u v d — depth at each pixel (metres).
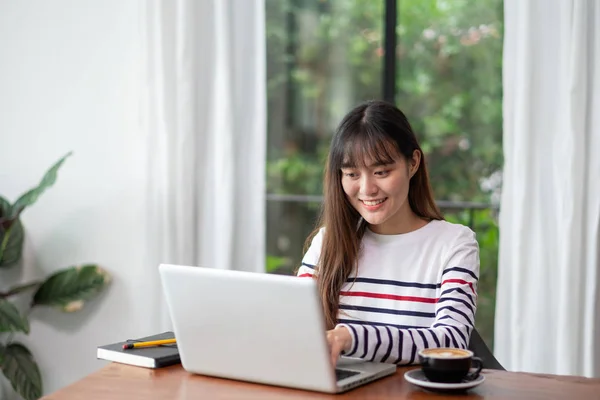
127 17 3.05
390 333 1.52
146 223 2.99
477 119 3.12
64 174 3.16
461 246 1.80
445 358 1.35
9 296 3.12
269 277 1.35
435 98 3.15
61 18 3.13
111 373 1.52
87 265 3.03
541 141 2.67
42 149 3.18
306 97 3.25
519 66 2.68
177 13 2.92
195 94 2.96
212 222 2.99
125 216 3.09
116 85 3.08
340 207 1.86
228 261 2.96
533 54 2.66
